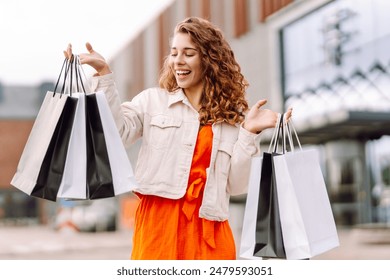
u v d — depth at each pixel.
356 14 17.67
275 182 3.38
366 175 25.45
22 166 3.29
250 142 3.42
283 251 3.35
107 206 32.75
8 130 56.97
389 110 17.94
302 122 19.98
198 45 3.41
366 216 25.39
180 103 3.47
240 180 3.47
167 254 3.28
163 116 3.43
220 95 3.50
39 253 18.75
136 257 3.33
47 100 3.34
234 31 22.28
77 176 3.26
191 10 26.36
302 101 19.83
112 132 3.28
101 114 3.28
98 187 3.24
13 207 54.59
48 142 3.26
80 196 3.24
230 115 3.51
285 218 3.36
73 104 3.30
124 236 27.80
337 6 17.91
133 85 39.09
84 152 3.26
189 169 3.33
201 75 3.50
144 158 3.40
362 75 17.70
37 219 54.50
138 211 3.40
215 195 3.36
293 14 18.94
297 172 3.41
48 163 3.29
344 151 25.44
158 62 32.09
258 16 20.83
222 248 3.38
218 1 23.55
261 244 3.36
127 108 3.50
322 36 18.47
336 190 25.80
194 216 3.34
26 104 58.66
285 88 19.80
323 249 3.41
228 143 3.46
